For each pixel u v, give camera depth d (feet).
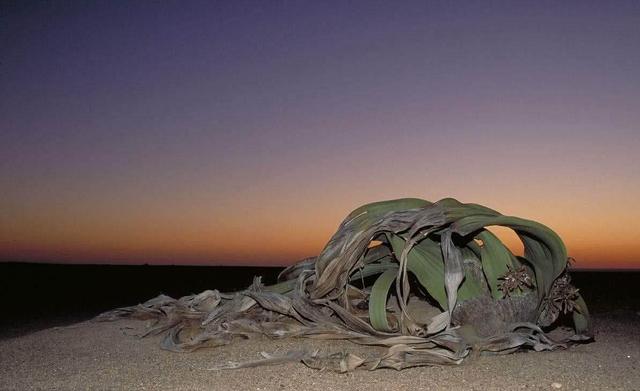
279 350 26.89
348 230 28.35
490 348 25.64
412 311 29.76
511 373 23.39
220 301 33.60
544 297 27.86
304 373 23.57
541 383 22.09
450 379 22.56
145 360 26.32
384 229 27.55
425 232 26.89
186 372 24.08
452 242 26.43
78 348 28.94
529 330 27.22
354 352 26.43
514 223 25.45
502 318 26.78
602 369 24.26
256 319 30.17
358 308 30.25
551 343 27.04
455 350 24.76
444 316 25.68
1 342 31.09
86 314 49.26
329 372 23.68
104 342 30.04
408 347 25.12
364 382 22.25
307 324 28.58
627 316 43.19
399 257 27.61
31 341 30.60
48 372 24.49
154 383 22.49
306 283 30.96
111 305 57.77
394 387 21.56
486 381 22.29
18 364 26.00
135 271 146.30
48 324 42.06
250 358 25.96
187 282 95.09
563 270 26.84
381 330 26.86
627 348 28.81
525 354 26.58
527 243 27.43
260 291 31.60
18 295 70.79
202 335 28.14
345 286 29.07
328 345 27.40
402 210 28.19
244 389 21.44
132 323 34.40
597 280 105.91
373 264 30.78
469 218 25.94
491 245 26.91
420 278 27.81
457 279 25.75
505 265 26.84
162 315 34.71
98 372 24.29
